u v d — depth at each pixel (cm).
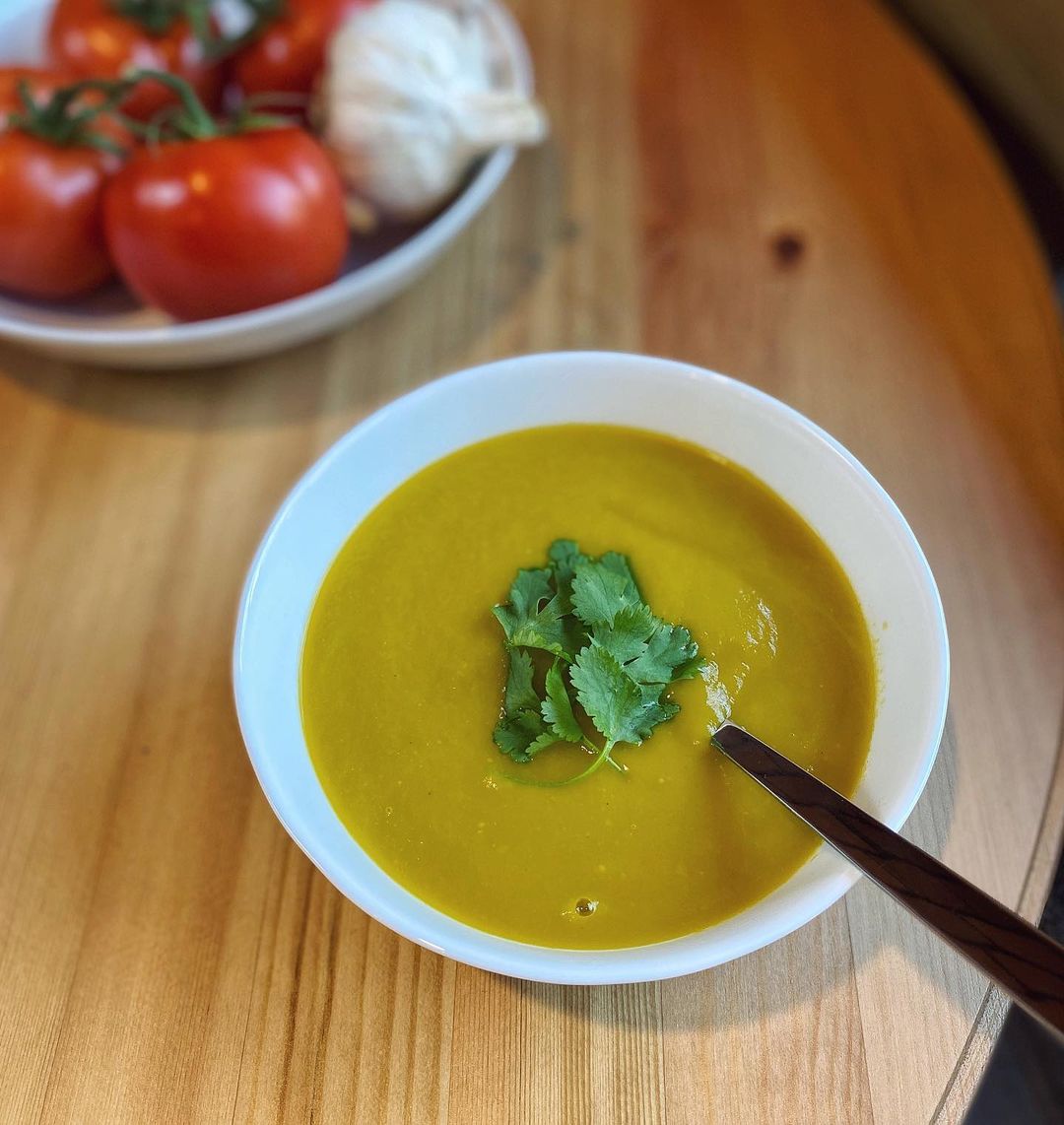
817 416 30
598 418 26
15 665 27
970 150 34
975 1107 37
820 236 33
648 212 34
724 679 23
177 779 25
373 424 24
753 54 37
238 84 35
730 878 22
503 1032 22
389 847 22
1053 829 23
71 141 31
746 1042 22
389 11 32
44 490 30
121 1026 22
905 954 22
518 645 23
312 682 24
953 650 26
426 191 33
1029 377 30
